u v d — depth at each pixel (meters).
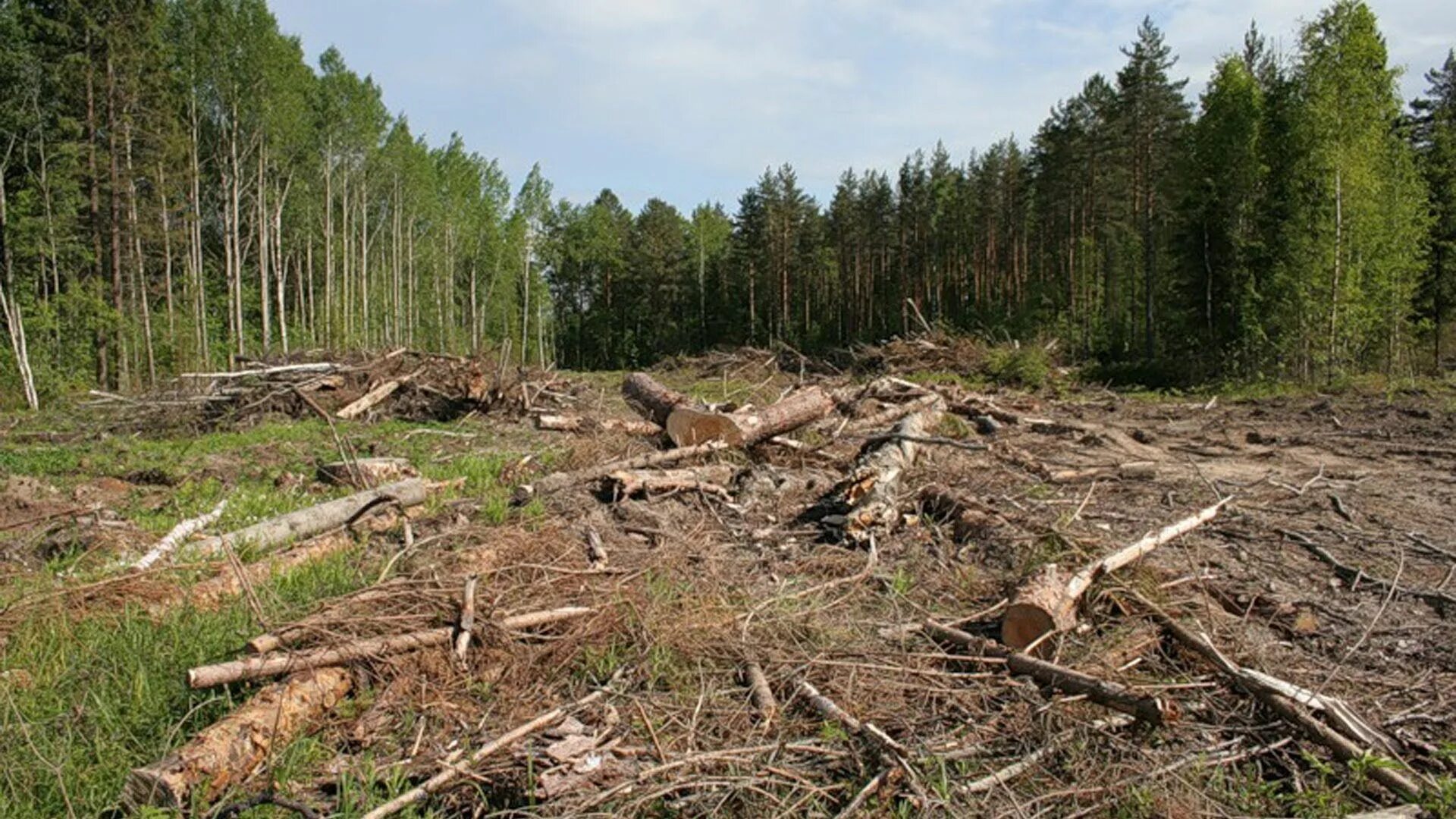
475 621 5.00
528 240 57.75
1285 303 22.83
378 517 8.09
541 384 17.28
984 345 23.69
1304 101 23.06
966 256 48.84
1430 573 6.37
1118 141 34.16
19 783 3.69
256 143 32.53
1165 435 14.04
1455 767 3.85
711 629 5.18
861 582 6.33
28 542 7.50
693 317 59.12
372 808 3.54
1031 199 43.25
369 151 39.47
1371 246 22.22
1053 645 4.88
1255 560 6.68
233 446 12.54
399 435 13.78
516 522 7.71
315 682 4.35
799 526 8.01
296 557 6.93
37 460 11.23
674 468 9.66
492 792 3.71
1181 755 3.94
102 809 3.52
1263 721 4.25
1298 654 5.04
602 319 63.28
